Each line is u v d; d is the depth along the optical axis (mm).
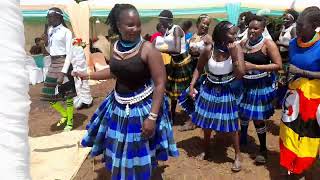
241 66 3941
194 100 4512
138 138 3215
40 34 10352
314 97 3693
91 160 4594
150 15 10938
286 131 3881
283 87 4406
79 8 9961
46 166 4383
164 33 5488
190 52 5547
